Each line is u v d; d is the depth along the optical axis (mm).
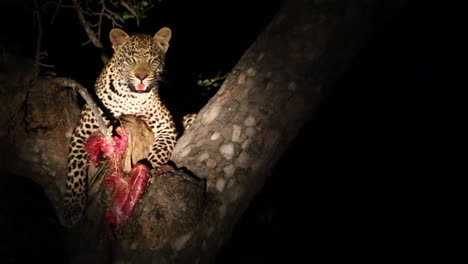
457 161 6520
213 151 3080
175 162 3129
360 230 6141
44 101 3262
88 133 3830
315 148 6621
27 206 3062
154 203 2895
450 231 6082
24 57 3271
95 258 3068
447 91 6680
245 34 7211
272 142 3115
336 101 6742
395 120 6715
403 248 5969
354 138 6664
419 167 6555
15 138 3129
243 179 3074
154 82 4535
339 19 3129
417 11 6594
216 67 7117
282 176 6426
